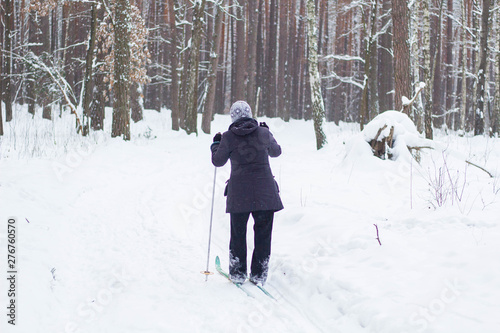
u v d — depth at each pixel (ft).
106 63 58.70
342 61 110.32
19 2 100.17
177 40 79.46
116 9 46.98
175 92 74.64
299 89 134.82
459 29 114.62
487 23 67.82
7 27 60.13
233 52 119.75
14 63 79.25
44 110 71.41
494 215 16.51
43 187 24.39
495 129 68.39
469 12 108.68
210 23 112.57
